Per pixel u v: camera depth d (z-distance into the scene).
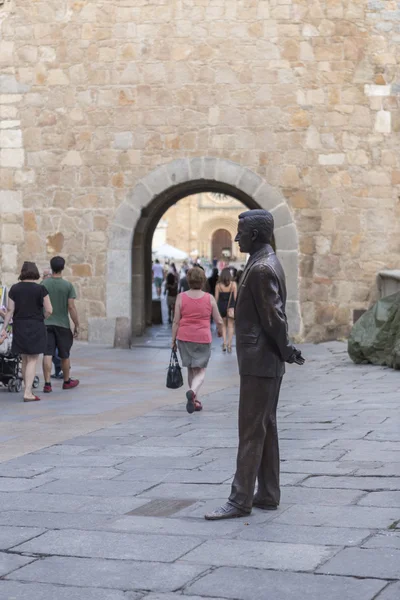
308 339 18.80
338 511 5.42
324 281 18.84
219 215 86.31
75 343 19.02
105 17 19.02
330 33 18.77
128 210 19.02
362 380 12.22
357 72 18.77
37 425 9.24
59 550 4.84
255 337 5.38
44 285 12.42
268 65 18.83
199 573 4.38
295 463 6.77
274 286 5.33
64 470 6.94
